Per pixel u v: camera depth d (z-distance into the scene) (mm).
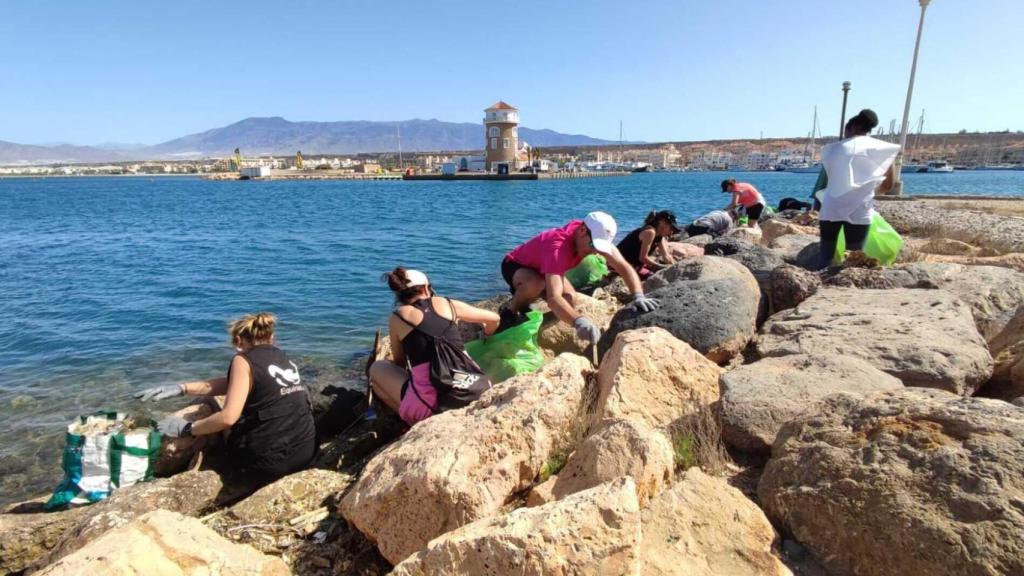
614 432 2951
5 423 6590
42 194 74250
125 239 24000
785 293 5918
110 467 4297
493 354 5254
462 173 108688
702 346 4703
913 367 3709
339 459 4656
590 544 2127
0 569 3791
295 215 35219
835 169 6715
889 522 2307
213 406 4859
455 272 14914
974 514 2182
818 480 2607
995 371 3979
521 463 3189
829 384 3465
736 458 3328
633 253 7945
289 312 11039
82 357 8773
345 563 3170
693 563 2357
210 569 2539
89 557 2328
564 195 55844
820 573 2436
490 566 2180
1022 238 8680
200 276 15086
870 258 6121
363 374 7312
